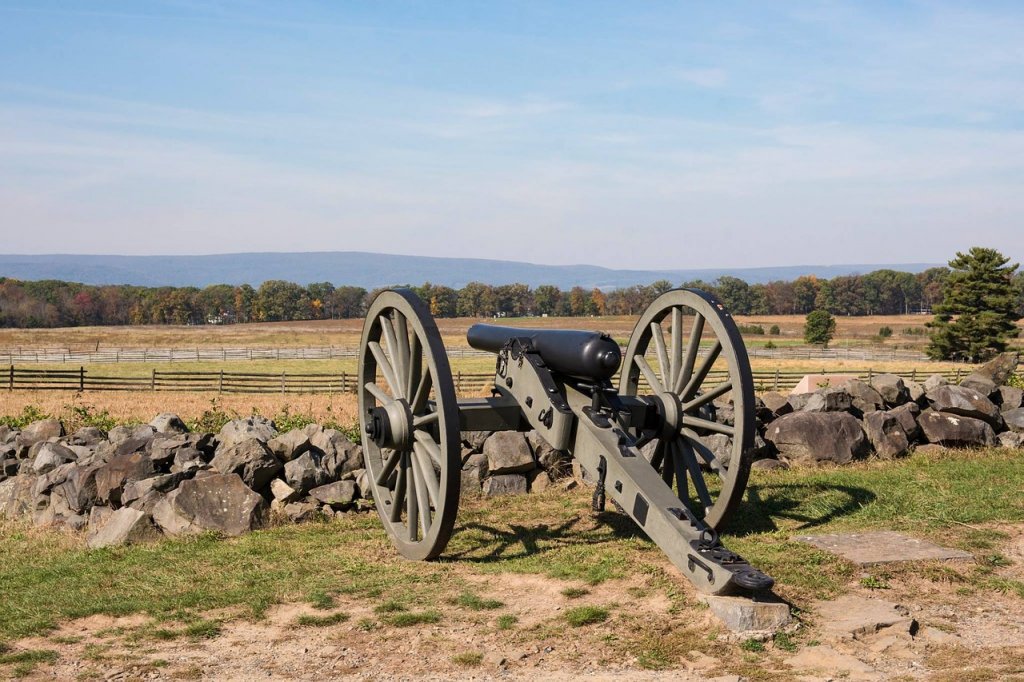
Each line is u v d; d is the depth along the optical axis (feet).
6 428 31.60
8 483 27.78
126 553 22.31
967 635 15.79
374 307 22.67
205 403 79.00
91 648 15.65
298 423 32.07
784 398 32.01
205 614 17.40
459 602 17.53
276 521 24.62
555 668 14.28
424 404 20.93
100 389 102.99
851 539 21.25
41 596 18.86
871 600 17.22
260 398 86.74
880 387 33.19
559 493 27.66
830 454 29.73
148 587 19.29
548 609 17.02
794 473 28.66
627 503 18.75
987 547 20.84
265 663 14.78
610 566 19.45
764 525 22.85
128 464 25.46
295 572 20.08
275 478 25.62
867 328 455.22
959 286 214.28
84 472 25.58
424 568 20.17
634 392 23.80
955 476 27.63
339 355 210.79
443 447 19.03
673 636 15.48
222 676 14.23
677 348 21.74
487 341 23.45
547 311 631.97
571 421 20.26
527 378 21.22
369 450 24.08
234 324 574.56
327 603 17.67
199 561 21.25
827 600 17.29
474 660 14.62
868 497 25.16
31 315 535.60
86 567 21.11
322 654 15.11
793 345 270.46
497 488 27.61
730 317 20.15
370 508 25.80
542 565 19.85
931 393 33.06
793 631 15.61
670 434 21.43
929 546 20.67
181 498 23.99
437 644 15.40
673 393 21.56
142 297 589.73
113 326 542.16
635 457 19.15
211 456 26.55
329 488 25.64
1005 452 31.42
